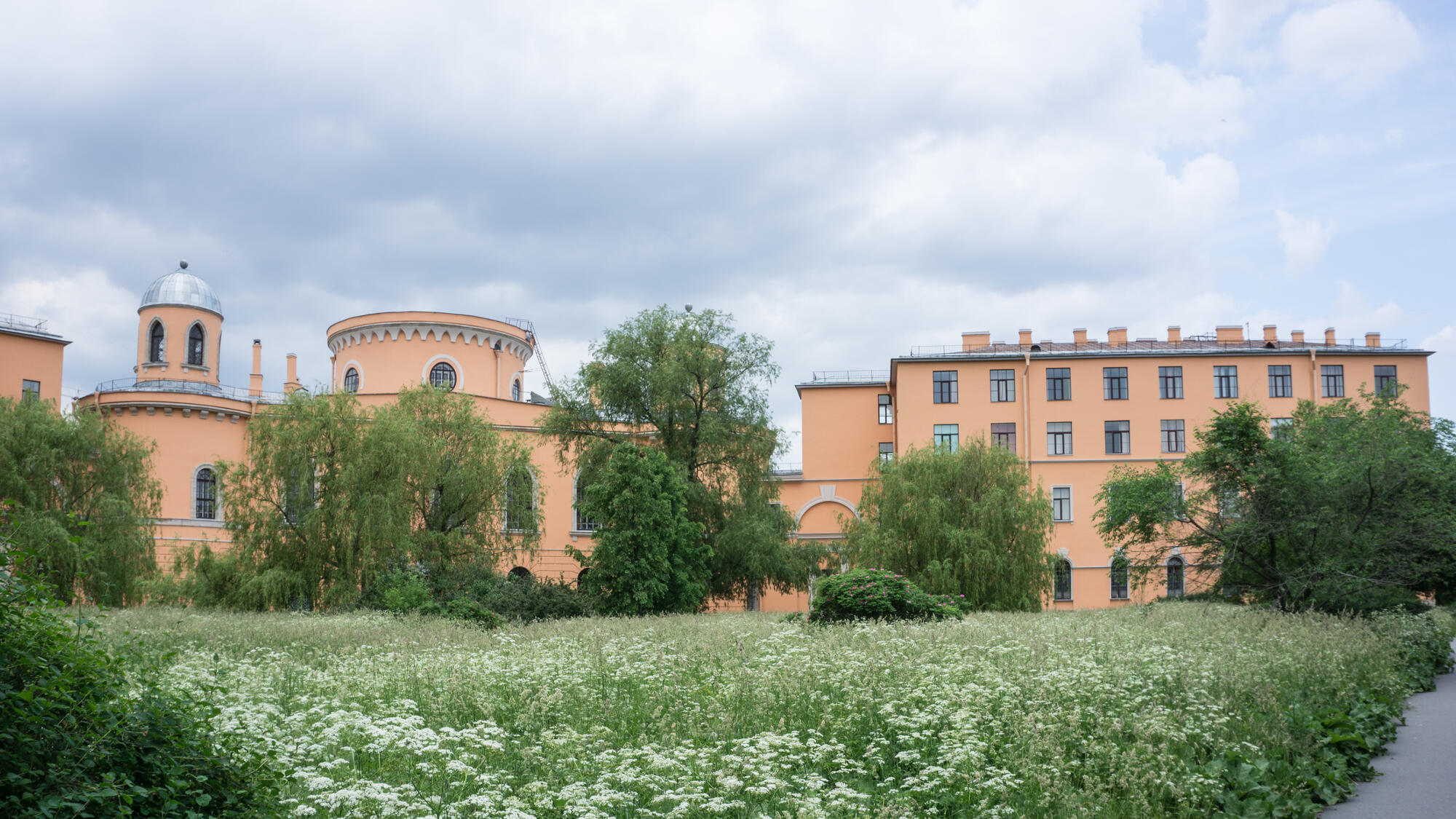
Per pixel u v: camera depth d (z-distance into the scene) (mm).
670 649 17094
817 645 16234
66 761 5969
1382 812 9164
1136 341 59812
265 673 15289
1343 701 13094
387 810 7457
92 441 37875
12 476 35031
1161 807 8258
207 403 51531
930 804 8453
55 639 6574
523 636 22438
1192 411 54562
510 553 41750
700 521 41750
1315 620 21000
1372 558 24766
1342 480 25094
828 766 9719
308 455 37562
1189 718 10570
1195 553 30406
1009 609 38656
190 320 58406
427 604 30344
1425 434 28031
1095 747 9430
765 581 42219
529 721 11445
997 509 40625
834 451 59906
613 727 11336
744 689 12406
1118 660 14242
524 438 50312
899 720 10344
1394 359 53969
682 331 43938
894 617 25812
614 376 42844
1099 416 54969
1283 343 57344
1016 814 8141
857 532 43094
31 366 50500
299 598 35719
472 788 8883
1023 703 11227
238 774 7129
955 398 56094
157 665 8117
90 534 35656
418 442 39125
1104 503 53594
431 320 57500
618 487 35906
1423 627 20500
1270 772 9430
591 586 35625
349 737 10102
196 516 50906
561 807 8062
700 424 42875
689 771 8891
